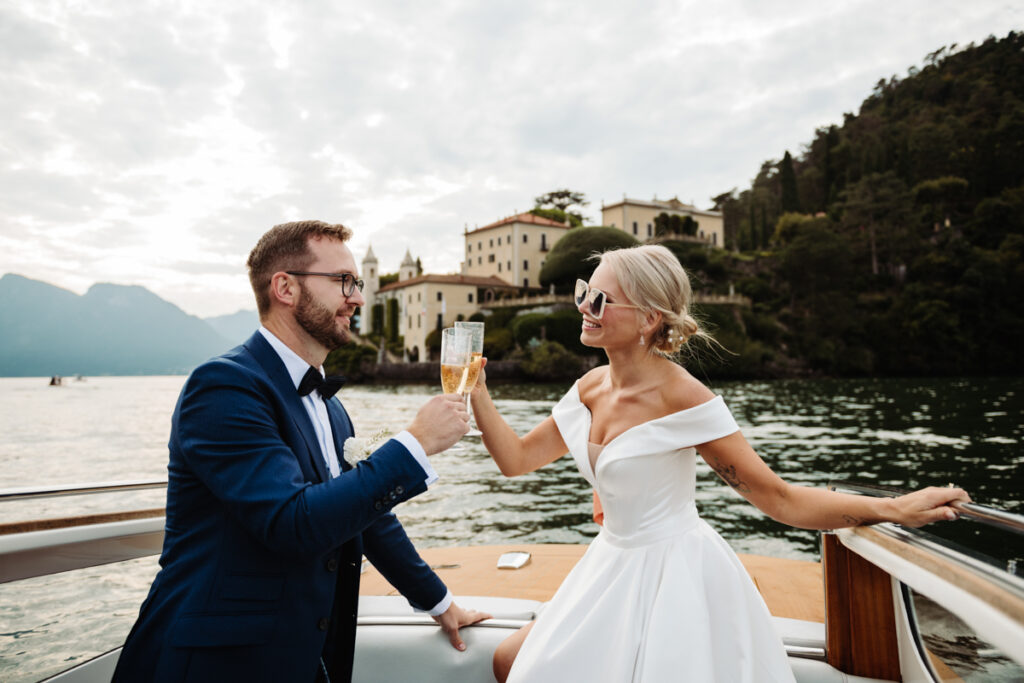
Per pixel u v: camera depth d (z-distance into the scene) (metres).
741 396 31.41
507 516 7.91
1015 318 51.25
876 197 64.19
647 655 1.03
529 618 1.59
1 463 12.53
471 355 1.35
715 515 7.82
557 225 62.78
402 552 1.46
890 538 1.06
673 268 1.24
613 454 1.19
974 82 82.62
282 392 1.17
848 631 1.29
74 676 1.34
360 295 1.26
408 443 1.07
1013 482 9.70
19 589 3.03
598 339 1.25
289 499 0.96
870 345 53.47
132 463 12.56
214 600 0.99
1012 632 0.66
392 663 1.49
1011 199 60.88
